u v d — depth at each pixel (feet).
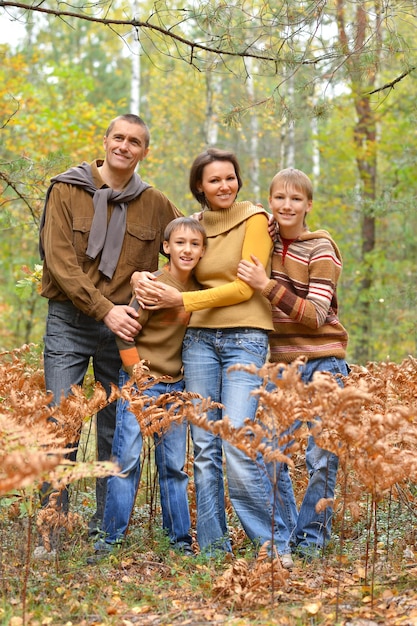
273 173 66.23
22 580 12.05
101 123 51.34
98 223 15.23
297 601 11.59
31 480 8.98
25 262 43.65
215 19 18.03
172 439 14.88
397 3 18.20
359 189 43.39
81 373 15.66
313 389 11.22
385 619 10.65
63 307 15.40
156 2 18.19
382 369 14.98
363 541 14.92
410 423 12.48
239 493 13.61
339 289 53.42
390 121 50.65
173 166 76.79
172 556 13.98
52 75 52.80
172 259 14.76
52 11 17.48
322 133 57.72
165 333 14.84
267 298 13.93
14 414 12.25
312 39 18.22
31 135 44.78
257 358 14.03
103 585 12.22
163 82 74.28
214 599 11.74
